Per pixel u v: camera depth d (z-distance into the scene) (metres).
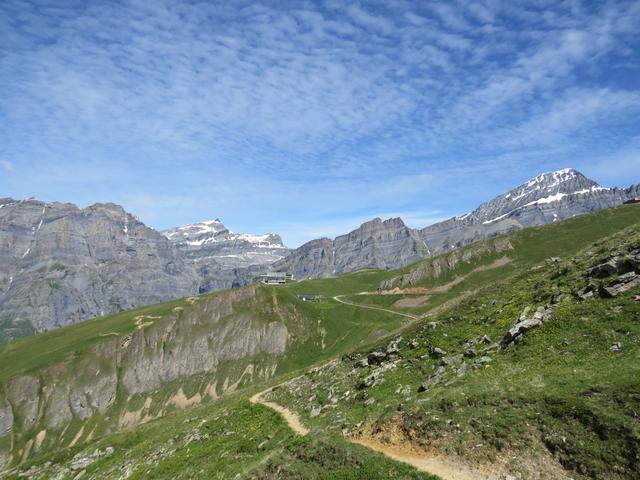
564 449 24.41
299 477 30.44
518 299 51.09
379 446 30.88
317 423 42.72
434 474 25.84
